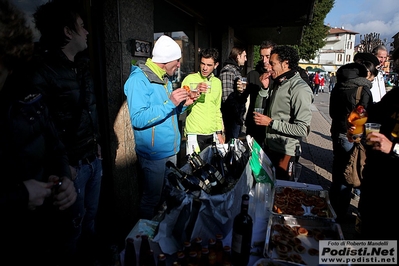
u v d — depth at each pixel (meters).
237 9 5.30
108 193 2.70
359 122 1.70
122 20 2.39
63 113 1.64
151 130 2.27
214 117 3.49
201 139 3.46
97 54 2.43
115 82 2.50
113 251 1.44
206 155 1.91
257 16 5.41
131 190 2.79
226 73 4.03
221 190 1.59
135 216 2.91
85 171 1.86
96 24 2.38
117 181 2.69
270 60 2.45
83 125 1.79
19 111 1.16
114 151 2.64
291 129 2.27
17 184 1.06
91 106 1.88
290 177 2.48
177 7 4.00
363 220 1.72
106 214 2.71
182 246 1.23
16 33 1.08
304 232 1.50
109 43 2.44
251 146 1.93
